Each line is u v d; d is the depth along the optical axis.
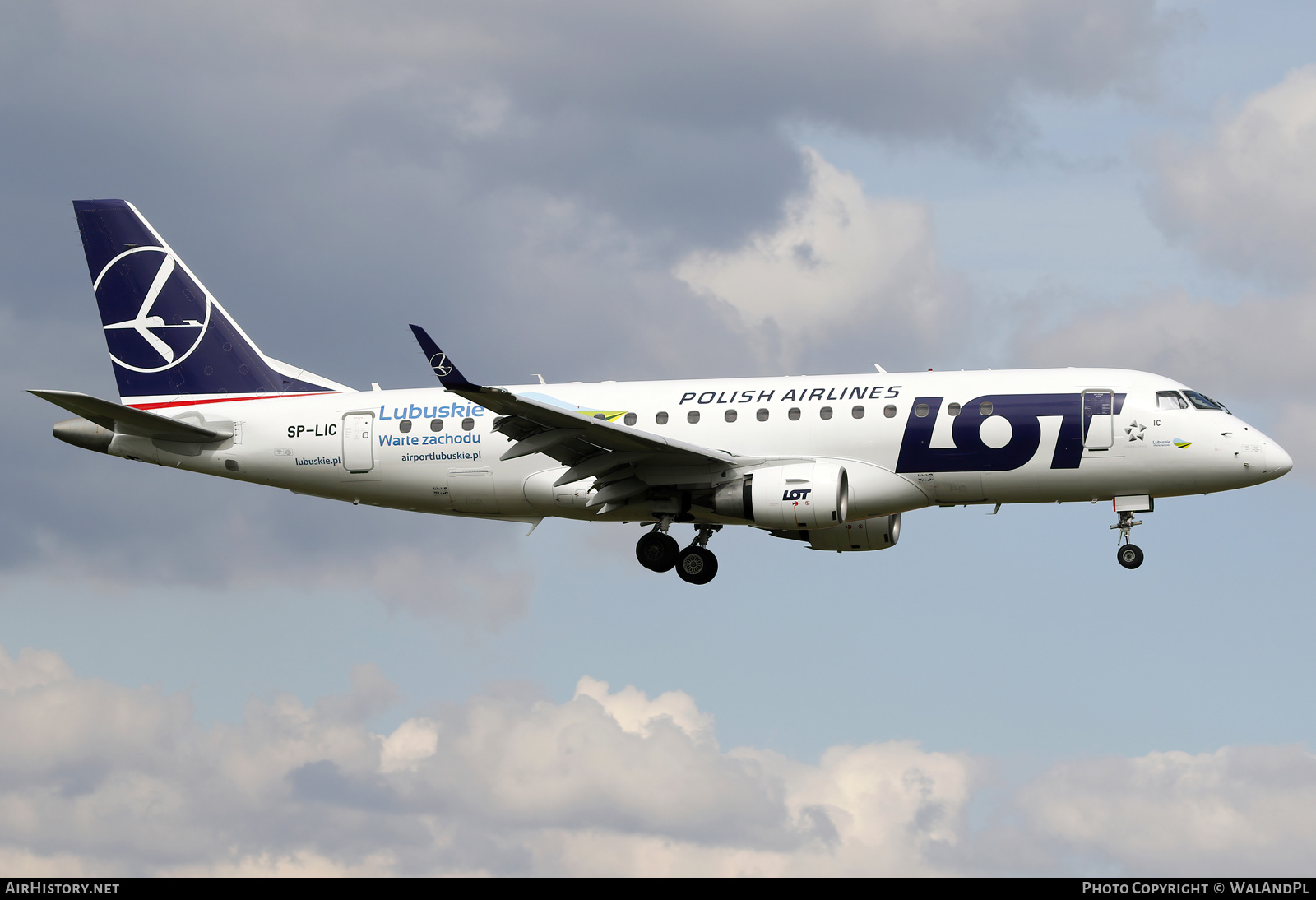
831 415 117.56
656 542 125.12
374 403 128.00
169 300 135.00
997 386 116.31
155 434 129.38
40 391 119.38
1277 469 112.12
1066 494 115.69
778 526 116.56
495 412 109.19
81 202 136.50
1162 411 113.31
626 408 121.50
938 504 118.31
